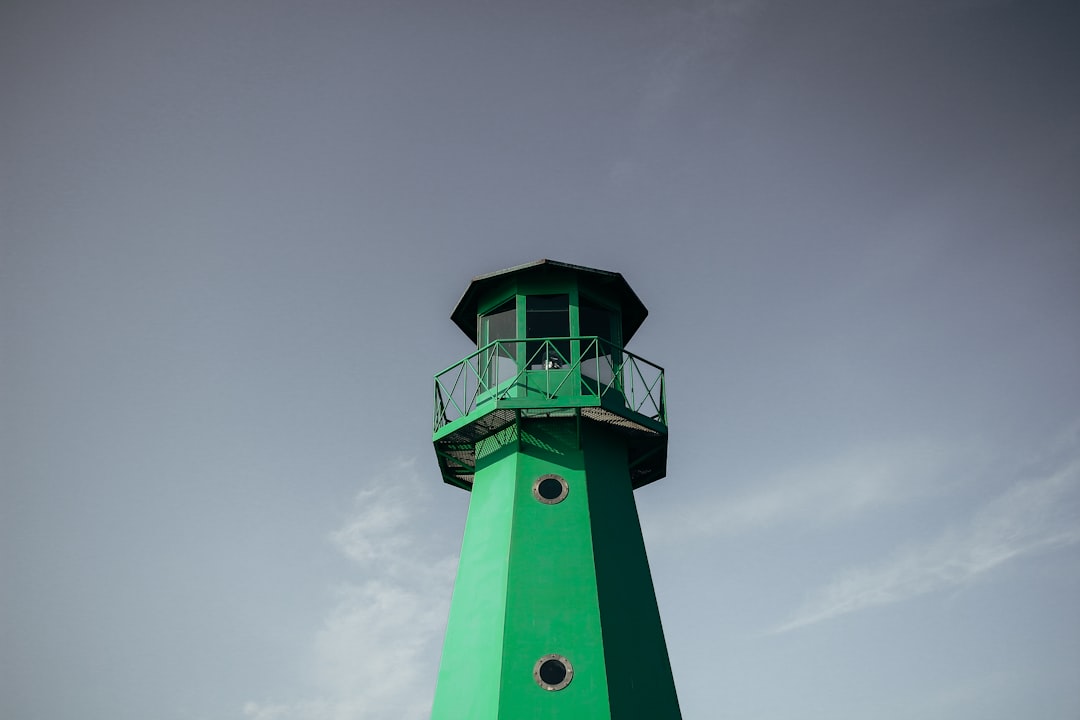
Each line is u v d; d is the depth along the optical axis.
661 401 31.16
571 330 30.47
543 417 29.61
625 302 32.97
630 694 25.92
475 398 30.81
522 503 28.48
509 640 26.19
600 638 26.17
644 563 29.20
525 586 27.06
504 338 31.30
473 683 26.28
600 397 29.16
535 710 25.14
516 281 31.62
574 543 27.75
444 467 32.09
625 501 29.77
